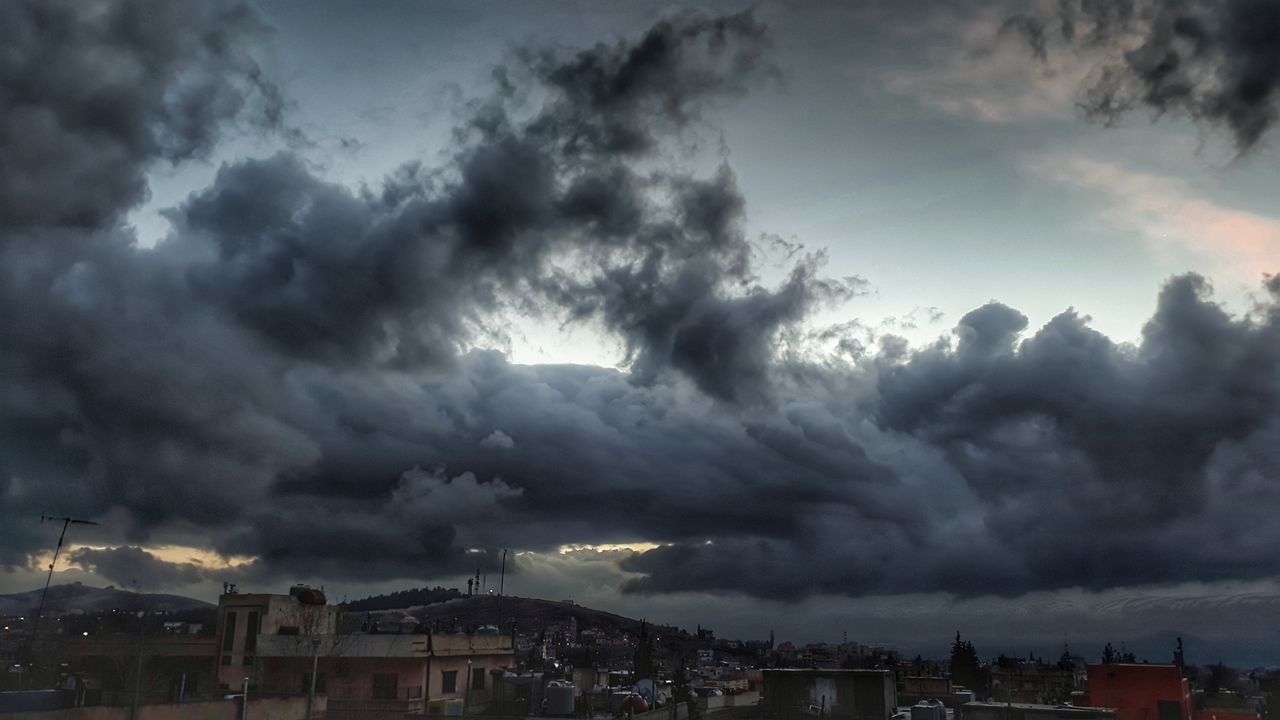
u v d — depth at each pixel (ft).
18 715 130.52
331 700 211.41
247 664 223.92
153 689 208.44
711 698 245.65
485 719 201.77
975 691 337.52
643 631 377.30
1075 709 182.91
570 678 265.75
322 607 245.45
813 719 234.17
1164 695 203.31
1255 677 322.14
